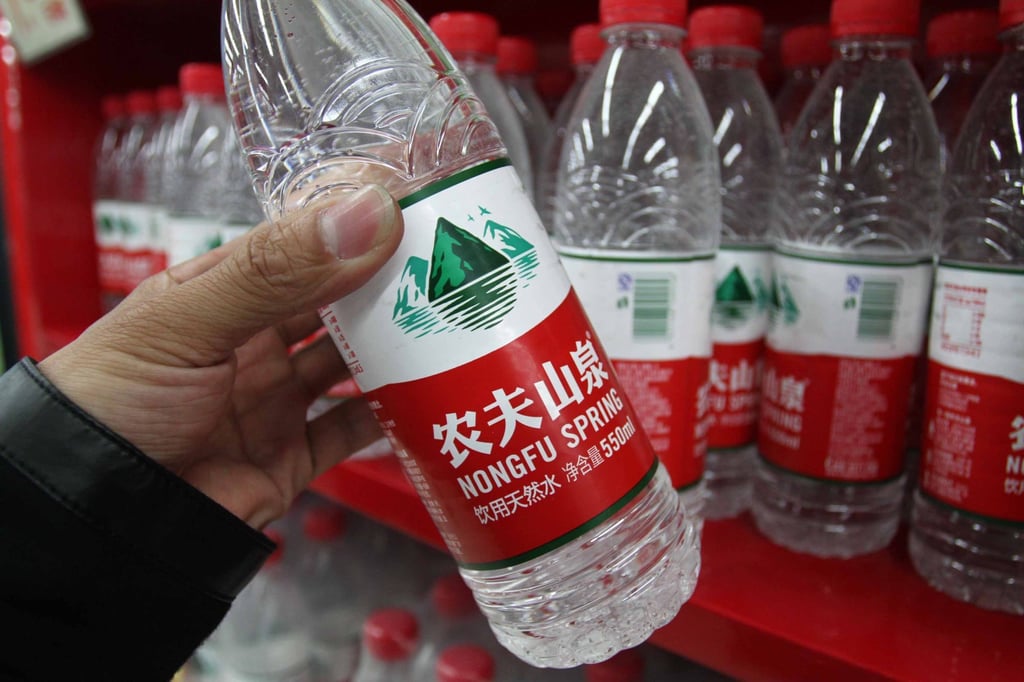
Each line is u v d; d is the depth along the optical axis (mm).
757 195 853
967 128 644
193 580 531
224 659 1089
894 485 686
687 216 748
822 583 635
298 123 618
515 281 442
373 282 444
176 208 1279
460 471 443
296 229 436
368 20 628
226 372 532
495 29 795
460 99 557
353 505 838
